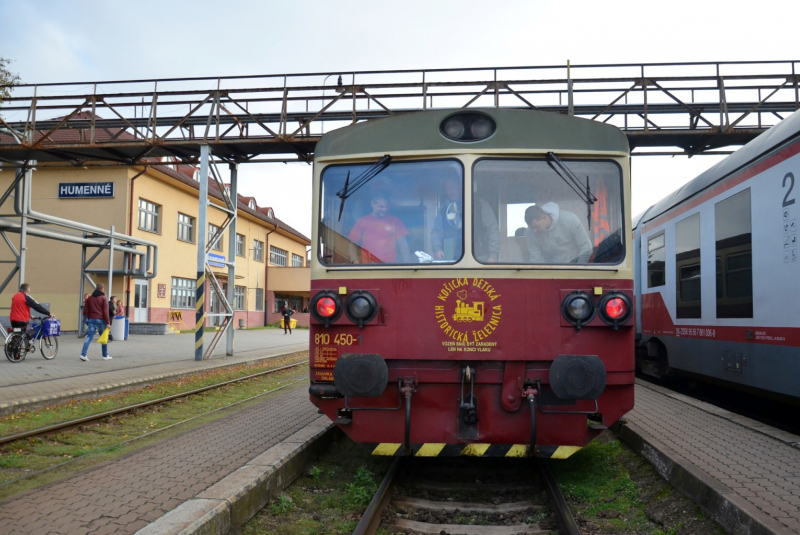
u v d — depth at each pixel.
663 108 16.03
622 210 5.39
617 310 5.19
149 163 17.81
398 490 5.67
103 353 15.55
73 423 8.06
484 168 5.46
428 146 5.52
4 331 15.83
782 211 6.96
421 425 5.32
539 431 5.25
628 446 6.86
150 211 31.48
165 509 4.46
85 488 5.00
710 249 8.91
